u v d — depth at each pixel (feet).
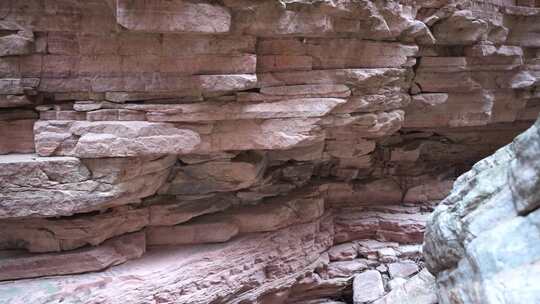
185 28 18.06
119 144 19.88
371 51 23.85
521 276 13.20
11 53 18.75
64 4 18.75
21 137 20.81
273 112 21.85
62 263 21.81
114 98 20.16
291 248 28.12
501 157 17.38
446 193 35.09
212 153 23.22
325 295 30.53
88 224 21.85
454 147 36.40
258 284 26.66
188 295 23.30
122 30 18.83
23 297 20.16
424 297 22.47
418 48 26.32
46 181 19.92
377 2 22.20
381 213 33.53
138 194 22.06
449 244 17.13
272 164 28.27
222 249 25.04
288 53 21.91
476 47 28.22
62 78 19.88
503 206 15.33
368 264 30.99
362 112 24.91
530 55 32.07
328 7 20.33
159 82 20.10
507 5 29.19
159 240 25.03
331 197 33.19
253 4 18.89
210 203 26.11
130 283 21.95
